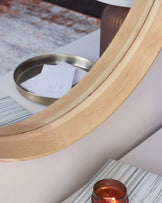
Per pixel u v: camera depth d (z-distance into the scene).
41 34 2.65
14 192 0.62
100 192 0.60
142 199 0.65
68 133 0.63
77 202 0.64
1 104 0.82
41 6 3.29
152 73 0.84
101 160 0.80
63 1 3.51
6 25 2.78
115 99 0.67
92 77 0.70
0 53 2.26
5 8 3.16
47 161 0.66
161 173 0.78
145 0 0.70
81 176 0.76
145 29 0.67
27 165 0.62
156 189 0.67
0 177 0.58
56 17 3.05
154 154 0.84
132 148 0.91
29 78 1.05
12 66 2.12
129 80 0.67
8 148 0.57
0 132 0.61
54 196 0.71
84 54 1.24
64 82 0.98
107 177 0.70
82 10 3.31
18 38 2.53
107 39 1.12
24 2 3.35
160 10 0.67
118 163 0.74
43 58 1.11
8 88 0.99
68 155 0.70
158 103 0.93
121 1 0.98
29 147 0.58
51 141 0.61
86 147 0.74
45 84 0.97
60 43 2.54
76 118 0.64
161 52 0.84
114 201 0.56
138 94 0.83
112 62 0.69
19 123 0.64
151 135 0.97
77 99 0.66
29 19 2.95
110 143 0.81
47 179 0.68
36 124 0.63
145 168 0.80
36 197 0.67
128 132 0.86
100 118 0.65
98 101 0.66
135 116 0.86
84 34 2.75
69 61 1.13
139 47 0.67
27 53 2.32
